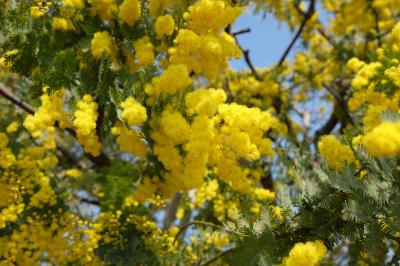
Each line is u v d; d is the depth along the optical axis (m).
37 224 3.35
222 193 4.39
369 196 2.00
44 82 2.44
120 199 3.52
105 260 3.38
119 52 2.57
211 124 2.03
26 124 2.47
